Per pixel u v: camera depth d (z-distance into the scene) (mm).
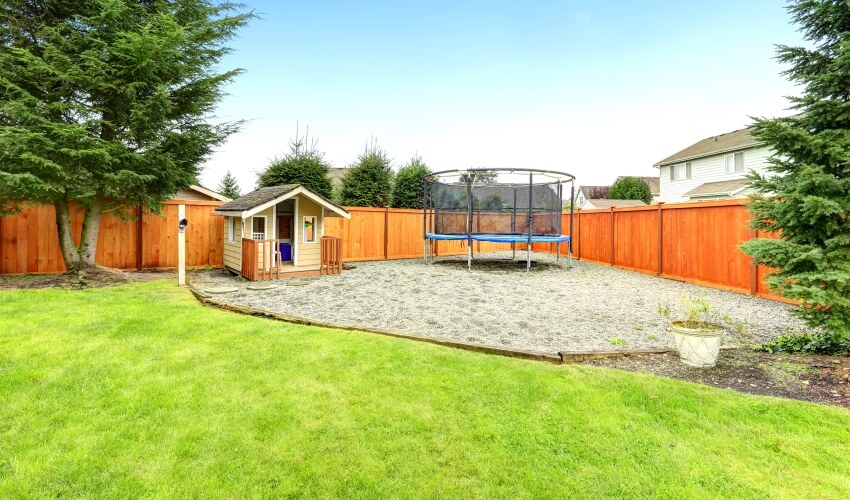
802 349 4008
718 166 21109
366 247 12242
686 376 3393
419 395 2963
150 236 9078
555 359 3791
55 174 6371
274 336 4242
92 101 7027
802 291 3354
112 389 2973
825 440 2393
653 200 37156
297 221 9109
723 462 2225
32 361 3436
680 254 8617
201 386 3049
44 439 2338
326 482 2053
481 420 2633
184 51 7613
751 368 3545
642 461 2236
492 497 1967
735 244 7289
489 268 10609
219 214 9000
